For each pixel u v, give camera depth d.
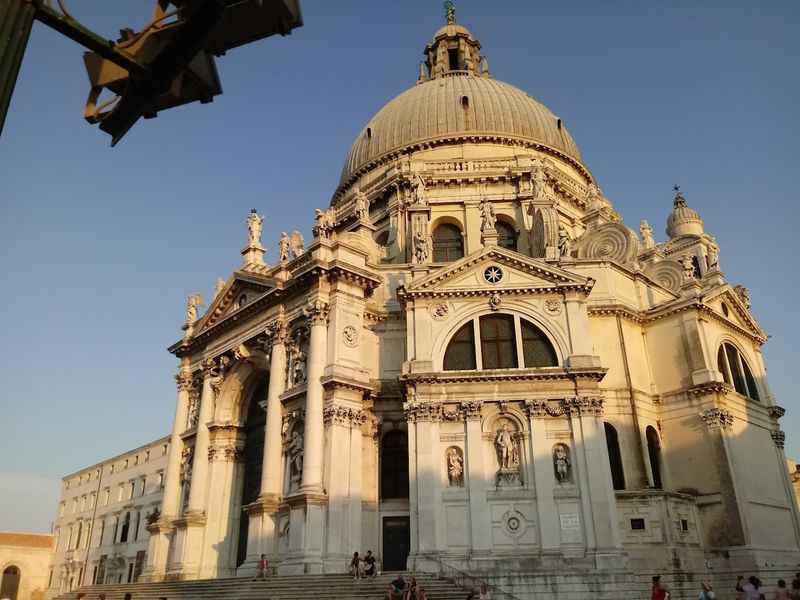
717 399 40.53
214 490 43.47
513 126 56.97
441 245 51.72
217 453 44.28
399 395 39.25
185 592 35.12
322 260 38.91
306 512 33.72
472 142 55.72
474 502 34.12
